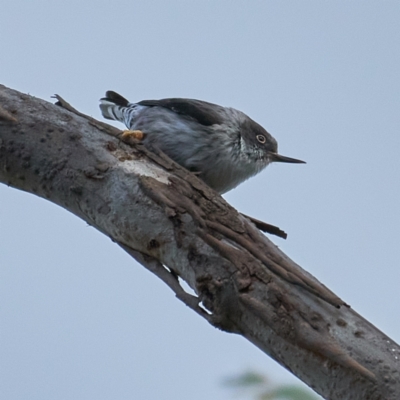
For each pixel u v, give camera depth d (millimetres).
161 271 8992
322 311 7848
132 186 9117
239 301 8102
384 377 7414
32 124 9562
